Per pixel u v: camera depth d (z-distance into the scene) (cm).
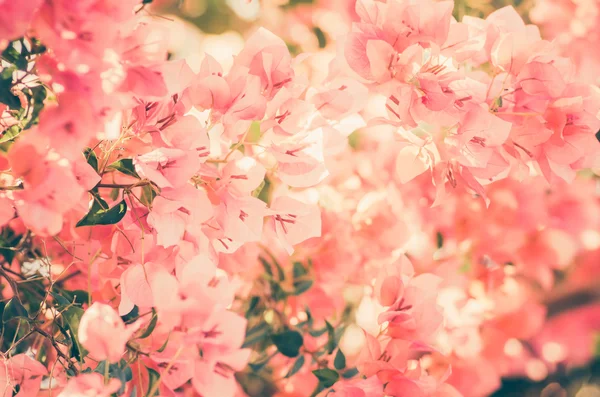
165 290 100
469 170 110
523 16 148
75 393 99
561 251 179
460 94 108
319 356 135
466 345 176
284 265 145
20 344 117
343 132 113
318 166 108
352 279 146
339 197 151
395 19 108
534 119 110
